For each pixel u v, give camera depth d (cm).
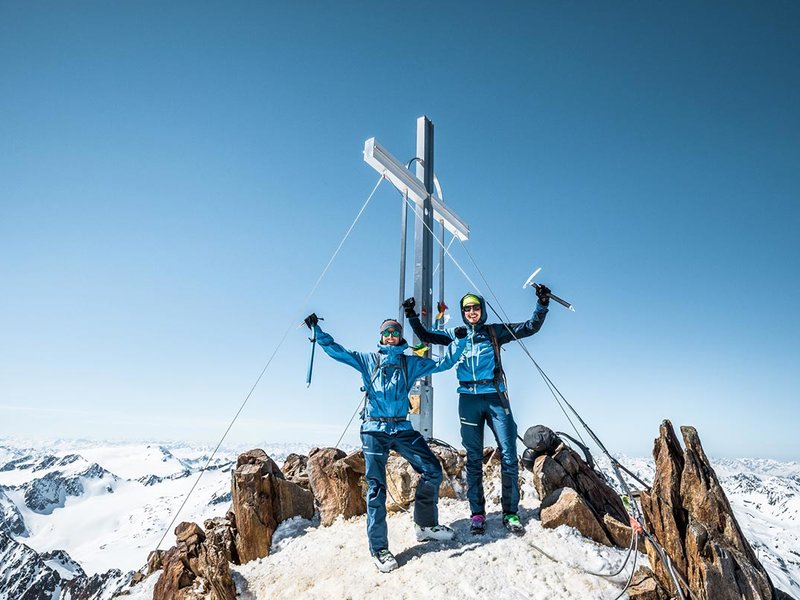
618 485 643
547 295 649
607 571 515
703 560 482
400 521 683
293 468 941
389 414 605
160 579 621
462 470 786
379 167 933
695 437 564
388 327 638
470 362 652
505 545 567
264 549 683
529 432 718
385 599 504
